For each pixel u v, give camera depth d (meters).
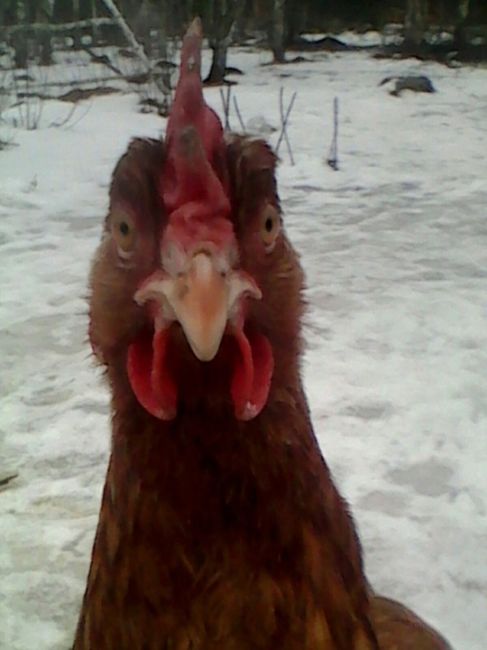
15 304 0.74
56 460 0.52
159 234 0.19
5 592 0.42
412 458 0.51
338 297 0.75
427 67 2.32
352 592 0.21
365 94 1.89
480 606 0.40
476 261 0.85
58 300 0.75
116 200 0.20
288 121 1.57
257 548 0.19
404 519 0.46
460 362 0.63
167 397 0.19
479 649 0.38
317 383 0.60
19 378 0.62
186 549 0.19
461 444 0.53
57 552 0.44
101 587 0.20
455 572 0.42
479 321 0.70
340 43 2.74
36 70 2.06
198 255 0.18
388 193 1.10
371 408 0.57
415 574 0.42
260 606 0.19
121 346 0.20
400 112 1.68
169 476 0.19
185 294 0.18
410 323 0.70
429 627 0.31
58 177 1.19
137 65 1.93
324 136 1.45
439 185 1.14
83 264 0.84
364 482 0.49
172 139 0.20
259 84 2.06
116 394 0.20
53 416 0.56
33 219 1.00
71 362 0.64
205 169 0.19
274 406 0.20
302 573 0.19
